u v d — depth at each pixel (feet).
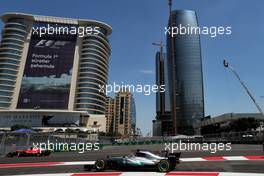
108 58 647.15
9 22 554.05
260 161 58.39
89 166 52.85
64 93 526.16
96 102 546.26
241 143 148.56
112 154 97.40
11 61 526.98
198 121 593.42
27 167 61.93
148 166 47.11
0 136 110.52
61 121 494.59
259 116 403.34
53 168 58.13
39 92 516.32
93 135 161.79
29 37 552.82
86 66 552.41
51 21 565.53
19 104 506.07
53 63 540.11
